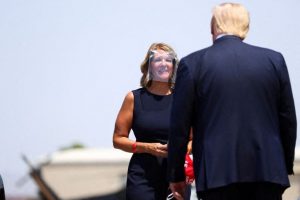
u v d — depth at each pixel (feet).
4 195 28.78
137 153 27.78
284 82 21.45
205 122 21.20
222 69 21.21
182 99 21.45
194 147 21.61
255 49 21.68
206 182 20.89
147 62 28.14
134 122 27.96
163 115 27.66
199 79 21.36
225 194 20.93
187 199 26.27
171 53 27.91
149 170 27.45
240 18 22.02
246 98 21.04
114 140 28.07
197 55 21.70
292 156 21.80
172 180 21.95
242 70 21.20
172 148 21.70
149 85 28.07
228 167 20.72
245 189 21.16
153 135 27.63
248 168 20.76
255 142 20.85
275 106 21.38
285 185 20.85
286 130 21.61
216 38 22.02
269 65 21.40
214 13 22.25
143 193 27.32
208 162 20.89
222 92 21.08
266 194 20.88
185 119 21.48
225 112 20.98
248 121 20.95
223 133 20.92
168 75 27.81
